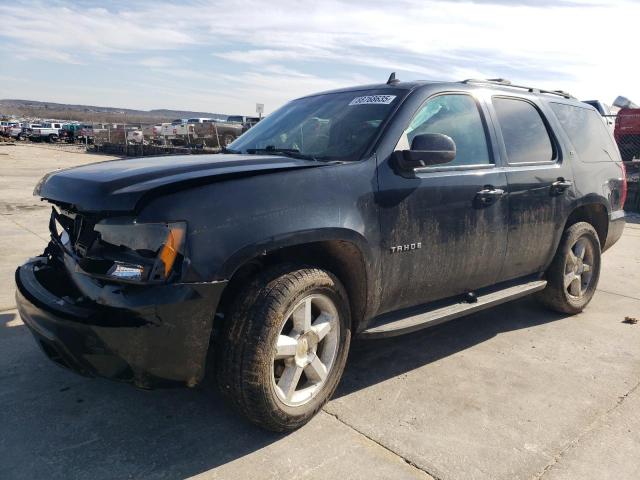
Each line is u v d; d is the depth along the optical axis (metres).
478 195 3.57
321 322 2.91
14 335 3.94
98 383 3.27
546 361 3.81
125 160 3.27
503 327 4.51
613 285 5.97
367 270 3.00
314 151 3.35
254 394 2.56
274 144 3.64
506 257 3.92
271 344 2.57
